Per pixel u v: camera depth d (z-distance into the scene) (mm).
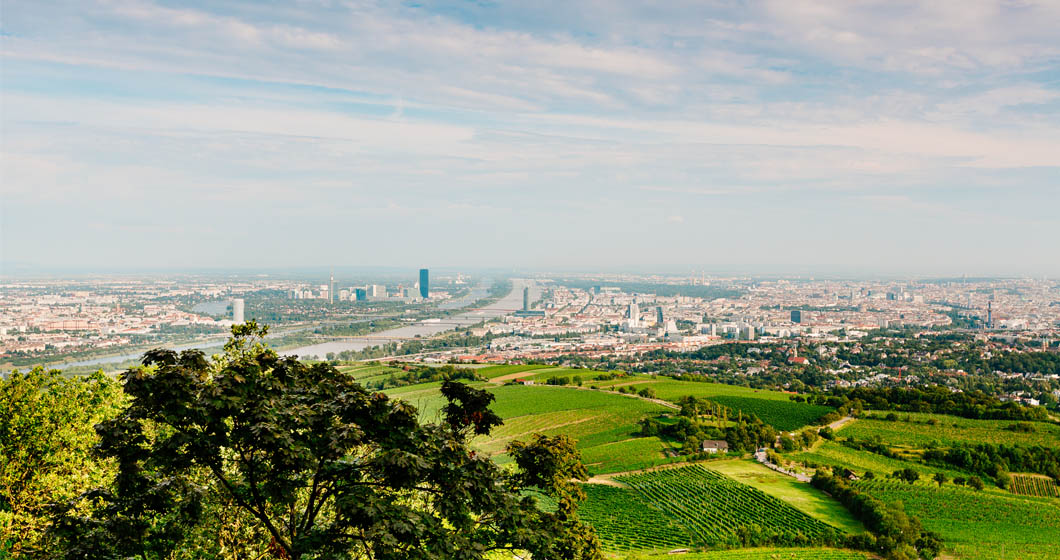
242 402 20141
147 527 21438
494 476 22297
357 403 21500
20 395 35469
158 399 19844
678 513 97375
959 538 85812
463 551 20125
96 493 21594
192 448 20531
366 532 19125
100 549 20344
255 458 22078
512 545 22297
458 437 23109
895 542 81312
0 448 34250
